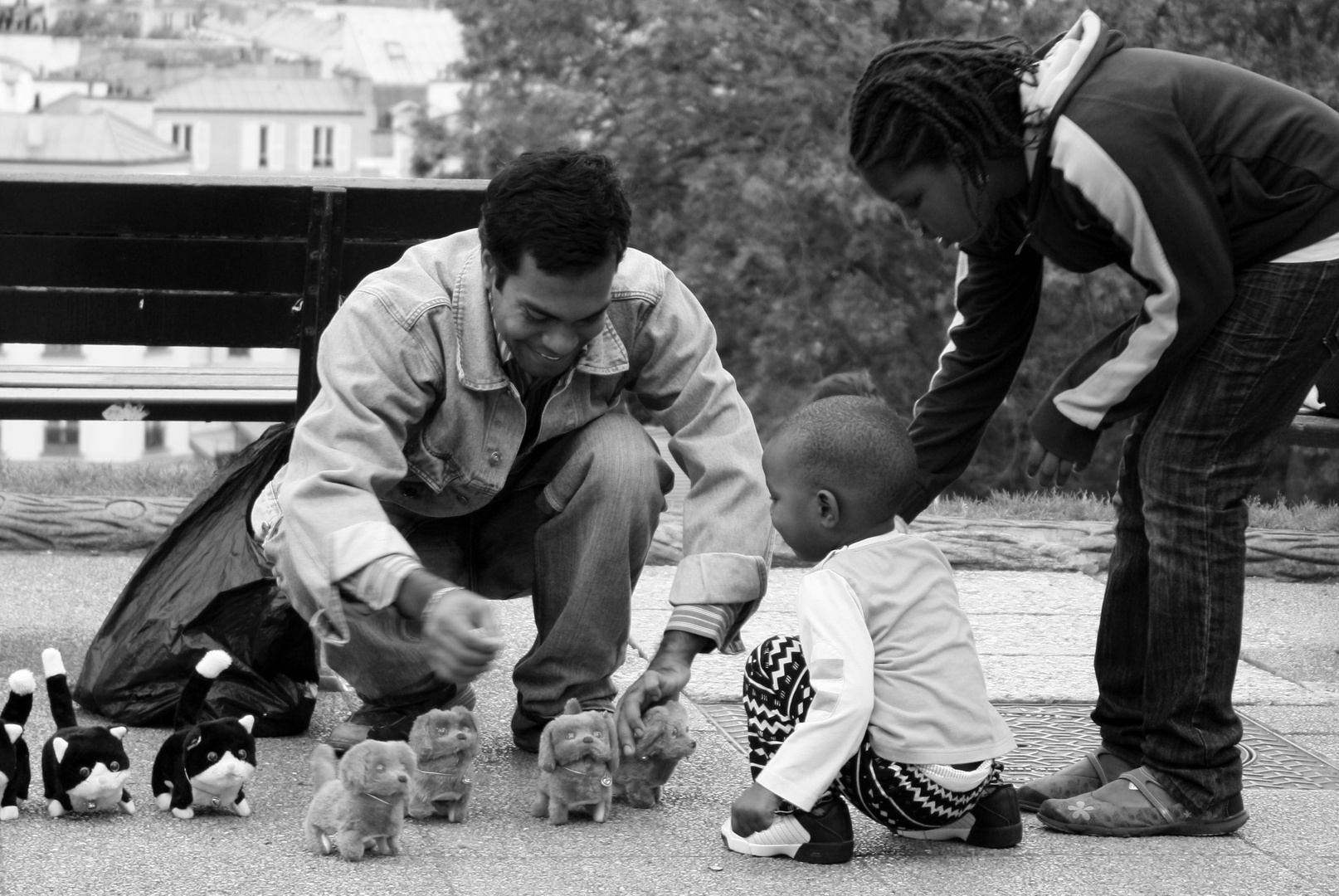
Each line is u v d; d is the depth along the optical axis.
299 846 2.86
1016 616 5.01
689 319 3.25
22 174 3.75
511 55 24.61
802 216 21.42
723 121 22.47
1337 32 21.20
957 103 2.85
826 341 21.38
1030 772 3.50
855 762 2.80
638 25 23.77
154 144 60.28
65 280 3.86
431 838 2.93
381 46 78.69
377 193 3.89
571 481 3.25
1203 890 2.78
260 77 72.62
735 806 2.87
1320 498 21.12
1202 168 2.84
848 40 21.25
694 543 3.16
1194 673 3.04
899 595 2.82
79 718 3.59
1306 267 2.90
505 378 3.06
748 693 2.92
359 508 2.72
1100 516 6.57
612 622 3.30
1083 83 2.85
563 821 3.02
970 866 2.87
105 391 4.82
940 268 21.73
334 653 3.27
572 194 2.64
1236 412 2.97
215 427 58.72
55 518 5.43
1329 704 4.10
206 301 3.92
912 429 3.46
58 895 2.59
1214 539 3.01
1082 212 2.88
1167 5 20.91
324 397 2.92
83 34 82.31
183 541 3.67
